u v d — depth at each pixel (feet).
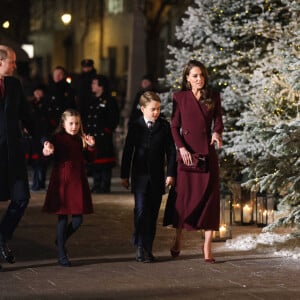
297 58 55.93
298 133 52.44
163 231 59.47
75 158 48.44
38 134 84.17
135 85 128.26
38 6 265.13
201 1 70.44
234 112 69.15
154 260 49.37
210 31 69.62
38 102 84.79
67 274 46.03
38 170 85.40
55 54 255.09
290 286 43.06
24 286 43.29
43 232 59.26
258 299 40.65
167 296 41.27
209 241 48.98
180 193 48.88
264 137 54.75
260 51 68.69
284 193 61.21
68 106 82.12
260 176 56.65
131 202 75.92
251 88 68.33
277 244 53.31
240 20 69.92
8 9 207.41
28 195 47.32
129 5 215.72
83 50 237.66
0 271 46.75
